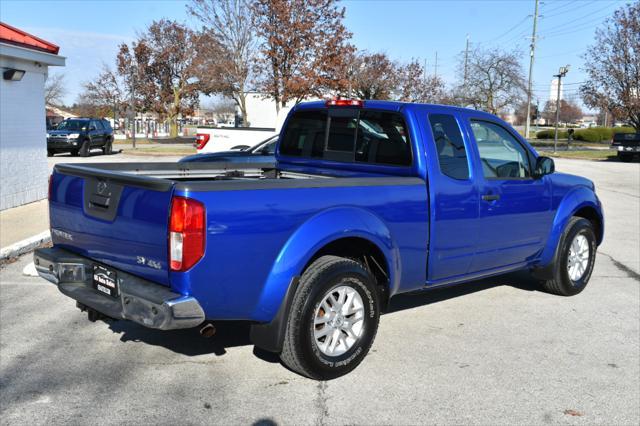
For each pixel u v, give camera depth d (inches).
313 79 1146.7
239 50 1170.0
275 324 151.0
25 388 153.8
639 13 1438.2
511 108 2186.3
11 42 406.6
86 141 1052.5
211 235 135.6
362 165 202.2
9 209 427.5
